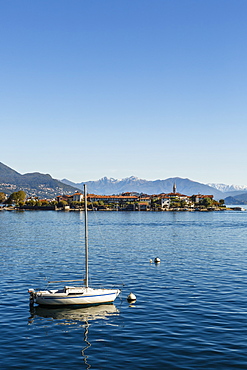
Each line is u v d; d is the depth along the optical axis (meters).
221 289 52.00
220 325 37.72
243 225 189.12
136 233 141.50
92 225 185.88
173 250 92.62
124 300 47.50
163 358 30.80
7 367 29.62
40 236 127.62
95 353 32.06
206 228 168.50
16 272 64.50
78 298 44.97
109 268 68.25
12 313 42.81
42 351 32.59
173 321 39.25
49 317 41.38
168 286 54.28
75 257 80.88
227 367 29.11
